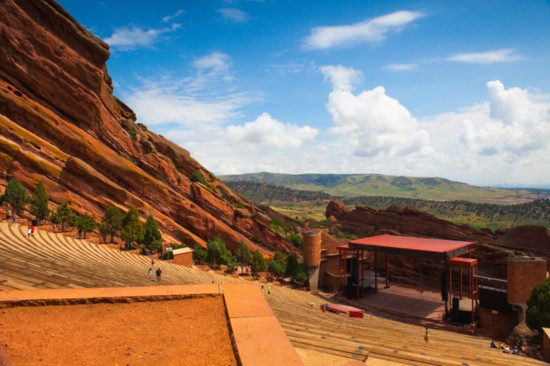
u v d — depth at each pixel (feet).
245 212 285.64
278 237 291.99
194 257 207.41
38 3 192.95
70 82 207.82
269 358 20.94
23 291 32.14
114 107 273.95
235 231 272.72
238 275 203.31
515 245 279.90
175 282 113.39
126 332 25.71
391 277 262.67
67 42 206.39
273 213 395.75
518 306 147.23
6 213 150.20
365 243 203.00
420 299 205.46
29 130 191.62
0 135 174.70
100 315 28.76
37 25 195.11
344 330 90.22
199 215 245.65
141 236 173.37
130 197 212.64
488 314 155.53
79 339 24.47
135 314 29.04
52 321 27.37
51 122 198.29
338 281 232.12
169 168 258.57
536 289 122.93
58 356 21.95
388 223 392.06
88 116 218.18
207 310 29.81
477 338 136.56
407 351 63.93
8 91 188.55
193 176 299.79
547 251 266.57
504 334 148.56
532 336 119.75
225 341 24.26
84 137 210.79
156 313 29.27
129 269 117.29
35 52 195.72
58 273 73.00
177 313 29.25
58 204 181.37
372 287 237.04
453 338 128.26
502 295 152.35
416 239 219.61
